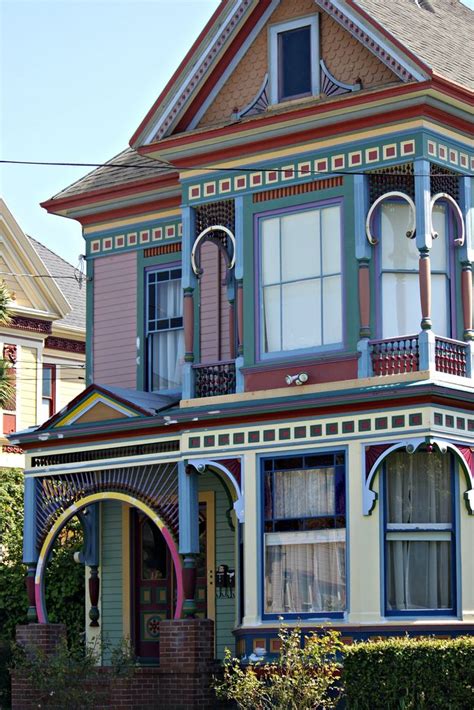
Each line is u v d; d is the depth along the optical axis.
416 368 21.59
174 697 23.14
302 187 23.27
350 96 22.22
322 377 22.56
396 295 22.50
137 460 24.58
